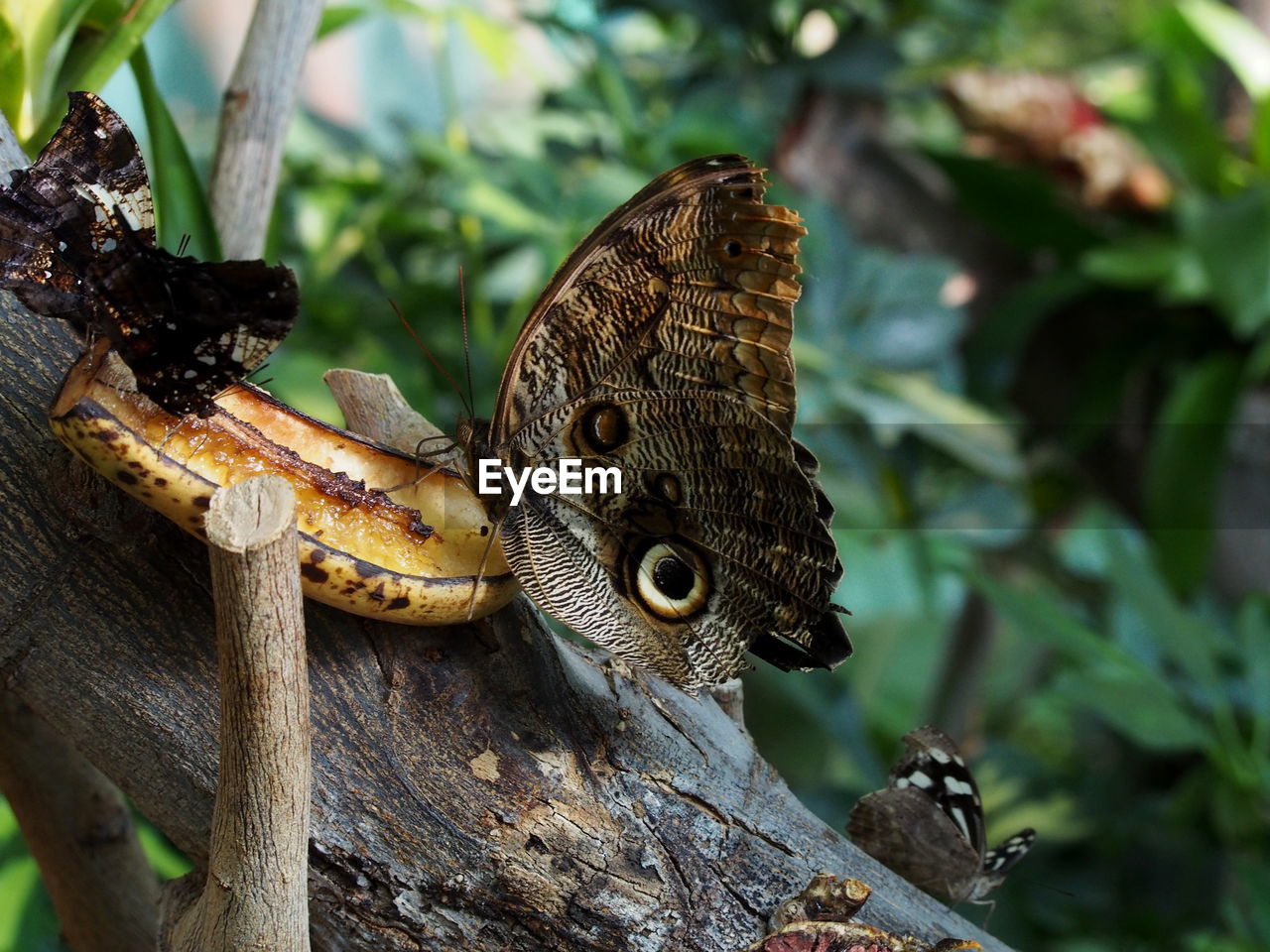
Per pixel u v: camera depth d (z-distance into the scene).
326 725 0.35
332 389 0.40
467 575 0.36
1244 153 0.98
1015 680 1.25
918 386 0.77
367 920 0.36
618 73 0.80
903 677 1.24
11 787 0.44
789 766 0.86
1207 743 0.64
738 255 0.35
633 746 0.37
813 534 0.36
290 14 0.45
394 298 0.78
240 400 0.37
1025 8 1.11
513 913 0.36
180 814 0.36
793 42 0.86
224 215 0.44
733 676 0.38
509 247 0.83
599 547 0.37
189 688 0.35
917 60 0.91
